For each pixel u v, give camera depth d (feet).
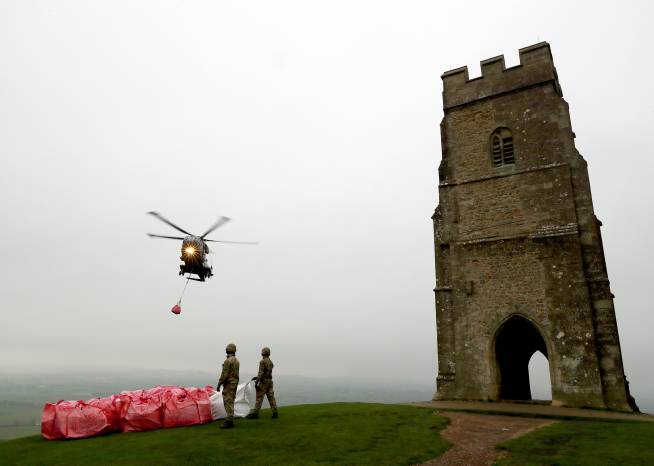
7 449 30.94
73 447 30.45
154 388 40.93
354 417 40.60
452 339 61.57
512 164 63.41
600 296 53.98
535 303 57.06
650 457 28.25
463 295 62.28
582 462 27.50
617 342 51.83
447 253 65.05
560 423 40.81
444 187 67.77
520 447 31.45
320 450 29.22
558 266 56.70
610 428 37.63
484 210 63.93
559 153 60.44
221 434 32.89
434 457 29.09
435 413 44.98
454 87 70.64
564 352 53.93
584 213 57.31
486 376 58.08
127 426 35.37
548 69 63.62
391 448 30.45
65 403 35.81
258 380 40.22
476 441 33.81
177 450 28.58
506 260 60.44
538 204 60.13
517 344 70.33
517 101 65.05
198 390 40.24
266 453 28.32
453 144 68.90
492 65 68.08
